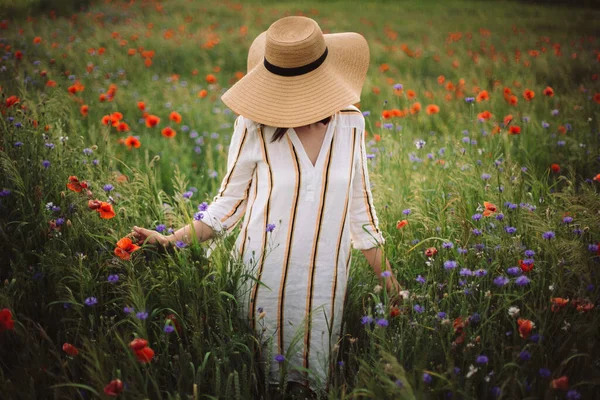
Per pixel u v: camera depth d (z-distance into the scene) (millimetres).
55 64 7750
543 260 2514
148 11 15562
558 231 2619
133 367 1964
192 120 6500
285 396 2314
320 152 2236
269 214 2256
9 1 13500
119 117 4316
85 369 2082
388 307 2148
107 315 2328
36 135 3395
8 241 2580
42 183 3029
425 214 3152
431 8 20469
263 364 2324
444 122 6434
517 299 2191
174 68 9719
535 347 2039
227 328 2264
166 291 2307
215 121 6422
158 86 7812
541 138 4992
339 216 2277
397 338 2137
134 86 7941
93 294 2309
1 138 3320
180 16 15141
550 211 2859
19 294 2328
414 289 2486
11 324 1904
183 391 2025
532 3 22344
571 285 2340
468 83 8359
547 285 2375
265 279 2289
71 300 2152
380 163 4062
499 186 3057
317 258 2266
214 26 13938
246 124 2266
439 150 4395
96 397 1863
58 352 2145
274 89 2193
